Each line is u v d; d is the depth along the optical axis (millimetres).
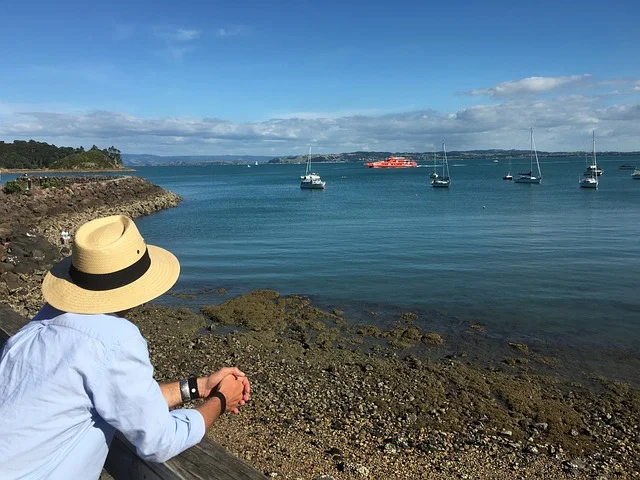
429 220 42969
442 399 9469
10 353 1774
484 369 11094
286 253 26094
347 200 69062
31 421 1625
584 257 24359
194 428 1889
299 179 142875
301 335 13000
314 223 41375
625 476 7238
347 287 18266
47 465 1657
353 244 29203
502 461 7504
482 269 21422
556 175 136750
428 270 21250
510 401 9406
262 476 1961
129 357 1745
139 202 51125
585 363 11438
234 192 89062
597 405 9414
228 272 21141
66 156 176625
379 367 10953
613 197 67438
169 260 2168
